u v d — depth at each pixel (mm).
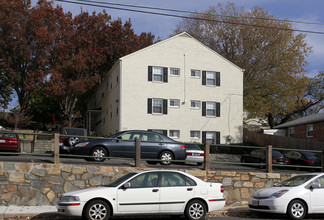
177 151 17406
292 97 49750
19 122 39688
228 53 49562
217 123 36375
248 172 15852
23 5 37594
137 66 34312
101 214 10703
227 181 15523
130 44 43938
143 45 48969
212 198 11711
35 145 26016
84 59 36969
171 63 35344
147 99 34281
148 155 17062
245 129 41781
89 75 40906
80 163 15188
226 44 49625
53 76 36188
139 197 11102
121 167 14273
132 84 34000
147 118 34125
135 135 17359
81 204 10594
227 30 49219
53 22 37062
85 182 13781
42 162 14898
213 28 50031
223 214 13359
